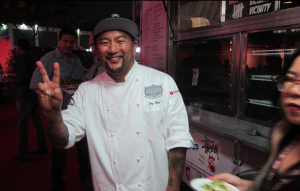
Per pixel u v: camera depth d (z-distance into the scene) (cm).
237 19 207
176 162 127
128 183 129
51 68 248
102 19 115
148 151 130
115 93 129
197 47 265
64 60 256
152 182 133
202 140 236
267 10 182
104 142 130
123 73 128
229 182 111
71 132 123
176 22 288
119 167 128
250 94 205
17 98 325
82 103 136
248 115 206
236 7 211
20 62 315
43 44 969
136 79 131
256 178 99
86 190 280
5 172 311
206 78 256
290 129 94
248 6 199
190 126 252
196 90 272
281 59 178
